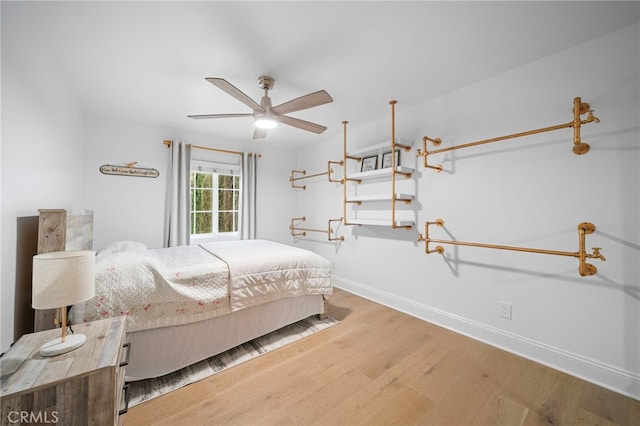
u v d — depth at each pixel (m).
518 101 1.98
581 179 1.71
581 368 1.71
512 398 1.54
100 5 1.35
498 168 2.09
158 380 1.67
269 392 1.58
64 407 0.87
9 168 1.24
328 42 1.68
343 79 2.15
